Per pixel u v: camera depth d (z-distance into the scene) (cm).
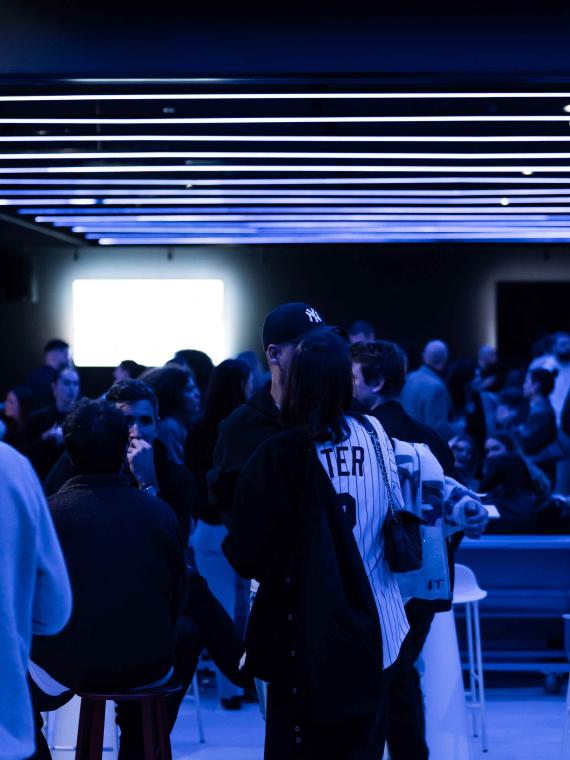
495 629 582
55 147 762
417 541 280
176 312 1402
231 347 1403
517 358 1385
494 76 448
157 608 302
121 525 299
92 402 313
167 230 1202
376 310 1395
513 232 1209
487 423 926
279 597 269
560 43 441
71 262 1405
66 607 217
